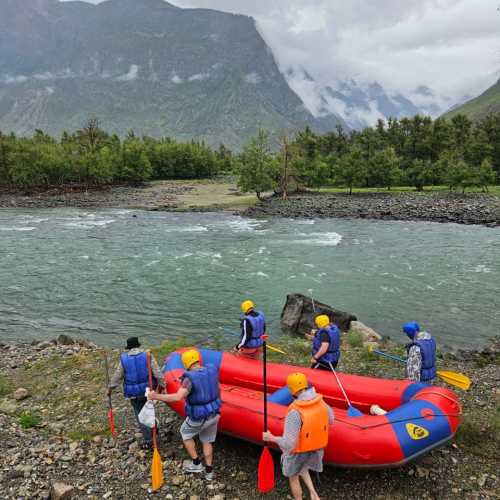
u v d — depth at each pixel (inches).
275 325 564.1
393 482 226.5
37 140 4227.4
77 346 474.3
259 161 2283.5
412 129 3319.4
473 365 410.9
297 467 198.2
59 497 212.5
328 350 292.5
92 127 4165.8
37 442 263.6
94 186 3248.0
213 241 1207.6
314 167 2691.9
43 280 818.8
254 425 237.3
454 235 1230.3
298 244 1143.0
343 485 225.0
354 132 4325.8
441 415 229.5
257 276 826.2
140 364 246.8
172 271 877.8
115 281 807.7
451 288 728.3
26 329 573.0
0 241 1227.9
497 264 891.4
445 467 237.6
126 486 224.4
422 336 269.4
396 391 260.1
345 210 1782.7
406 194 2187.5
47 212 1956.2
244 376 294.0
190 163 4264.3
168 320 599.2
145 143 4781.0
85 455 250.7
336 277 808.9
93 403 318.3
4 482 224.7
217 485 224.4
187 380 219.5
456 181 2111.2
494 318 586.2
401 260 938.7
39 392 343.3
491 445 257.3
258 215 1782.7
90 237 1289.4
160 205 2201.0
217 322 587.5
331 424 205.0
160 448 256.7
